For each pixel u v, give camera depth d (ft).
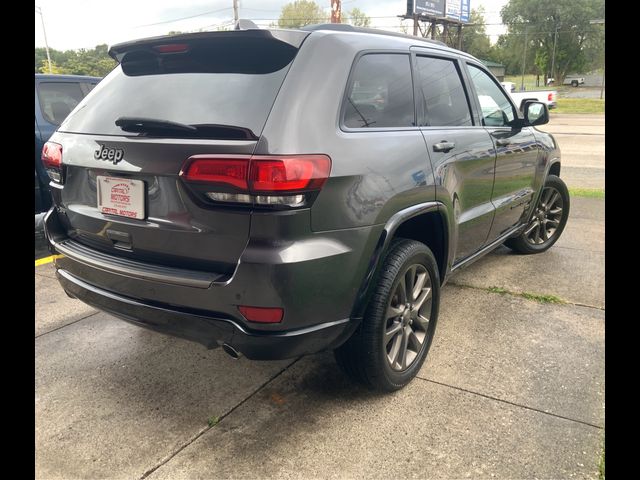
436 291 10.09
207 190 7.22
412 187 8.88
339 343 8.18
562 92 179.93
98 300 8.67
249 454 7.91
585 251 17.53
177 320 7.73
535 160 15.01
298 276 7.15
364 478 7.42
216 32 8.04
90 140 8.61
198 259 7.61
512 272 15.47
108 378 10.00
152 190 7.84
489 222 12.67
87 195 8.86
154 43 8.60
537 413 8.78
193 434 8.38
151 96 8.48
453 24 143.02
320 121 7.55
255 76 7.83
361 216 7.89
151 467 7.67
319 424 8.57
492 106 13.21
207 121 7.55
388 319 9.00
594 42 201.98
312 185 7.15
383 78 9.14
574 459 7.73
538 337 11.43
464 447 8.00
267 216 6.98
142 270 7.92
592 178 31.96
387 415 8.79
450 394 9.35
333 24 9.16
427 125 10.12
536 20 207.82
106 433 8.41
